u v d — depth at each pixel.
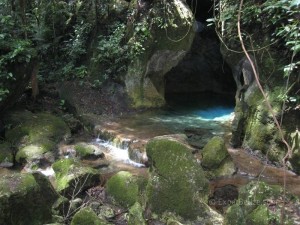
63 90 9.16
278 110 5.91
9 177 4.00
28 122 7.37
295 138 5.64
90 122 8.08
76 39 9.64
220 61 11.34
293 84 5.48
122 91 9.16
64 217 4.46
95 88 9.27
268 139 6.09
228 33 6.85
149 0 9.09
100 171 6.19
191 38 9.16
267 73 6.30
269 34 6.23
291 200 4.46
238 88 7.31
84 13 9.96
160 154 4.59
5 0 8.60
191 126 8.05
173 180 4.51
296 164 5.62
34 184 3.98
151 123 8.19
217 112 9.41
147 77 9.28
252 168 5.89
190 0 10.16
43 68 9.81
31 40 9.00
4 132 7.43
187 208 4.44
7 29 7.69
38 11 10.07
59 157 6.61
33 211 3.99
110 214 4.78
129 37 9.15
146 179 5.11
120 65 9.20
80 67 9.52
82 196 5.28
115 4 9.62
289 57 5.96
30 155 6.36
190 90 11.73
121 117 8.54
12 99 7.70
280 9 5.61
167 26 8.88
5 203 3.71
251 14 6.23
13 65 7.36
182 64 11.49
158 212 4.50
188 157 4.59
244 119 6.66
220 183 5.51
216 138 6.02
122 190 5.07
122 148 7.05
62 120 7.78
